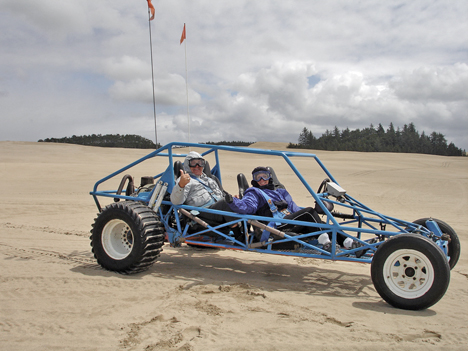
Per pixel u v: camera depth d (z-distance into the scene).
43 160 36.53
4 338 2.87
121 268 4.59
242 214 4.63
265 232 4.57
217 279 4.55
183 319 3.25
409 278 3.69
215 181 5.73
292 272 5.00
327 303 3.78
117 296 3.82
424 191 17.59
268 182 5.06
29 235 7.06
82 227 8.16
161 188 5.02
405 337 2.99
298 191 16.31
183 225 5.21
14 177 21.44
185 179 4.57
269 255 5.99
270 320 3.27
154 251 4.62
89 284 4.19
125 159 41.84
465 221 9.73
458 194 16.56
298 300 3.84
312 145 170.12
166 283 4.31
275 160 41.97
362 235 7.44
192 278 4.57
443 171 33.12
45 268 4.80
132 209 4.60
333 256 4.25
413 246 3.59
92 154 46.62
